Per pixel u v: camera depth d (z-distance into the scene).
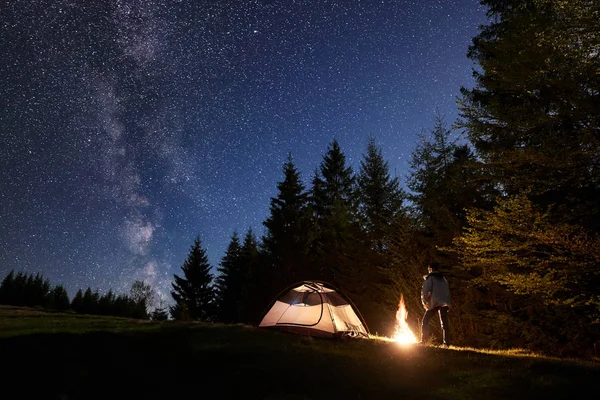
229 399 4.28
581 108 8.68
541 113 9.20
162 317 54.91
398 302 16.53
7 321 10.64
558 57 8.56
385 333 18.02
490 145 10.80
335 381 4.87
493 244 9.88
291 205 33.78
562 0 8.12
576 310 10.60
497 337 12.34
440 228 16.27
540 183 9.98
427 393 4.49
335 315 9.51
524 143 10.11
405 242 16.84
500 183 10.92
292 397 4.32
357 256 22.48
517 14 9.78
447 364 5.81
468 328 13.77
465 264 10.92
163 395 4.37
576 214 9.63
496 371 5.36
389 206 22.58
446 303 8.48
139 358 5.78
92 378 4.84
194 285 49.12
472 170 14.34
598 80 8.45
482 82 10.75
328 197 37.81
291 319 9.62
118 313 57.47
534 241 9.57
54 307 60.47
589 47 7.97
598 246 8.70
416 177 17.16
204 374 5.13
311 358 6.00
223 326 9.73
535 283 9.09
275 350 6.50
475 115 10.28
